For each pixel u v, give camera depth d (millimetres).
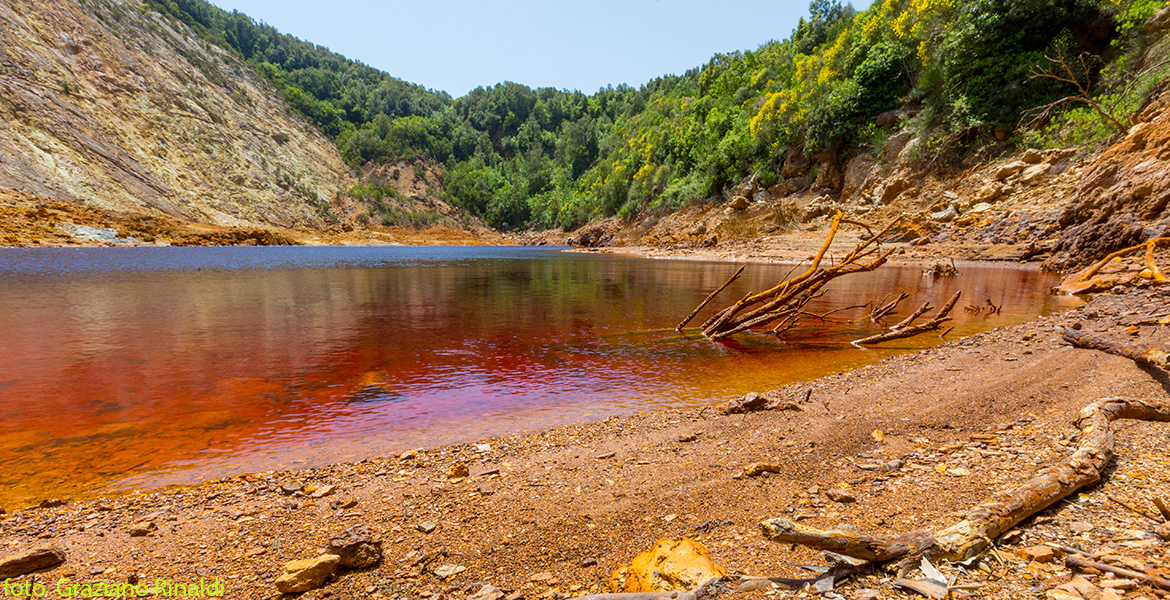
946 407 4523
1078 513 2488
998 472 3062
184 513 3072
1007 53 29578
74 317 10820
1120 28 26547
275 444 4363
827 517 2658
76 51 72812
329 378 6480
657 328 10180
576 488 3283
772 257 30188
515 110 161250
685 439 4137
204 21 123938
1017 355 6418
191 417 5020
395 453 4156
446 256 43938
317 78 137875
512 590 2197
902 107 37219
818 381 6062
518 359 7586
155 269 23641
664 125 74812
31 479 3676
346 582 2293
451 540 2662
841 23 54969
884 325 10320
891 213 32031
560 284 19047
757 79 59500
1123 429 3607
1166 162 14133
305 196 94062
